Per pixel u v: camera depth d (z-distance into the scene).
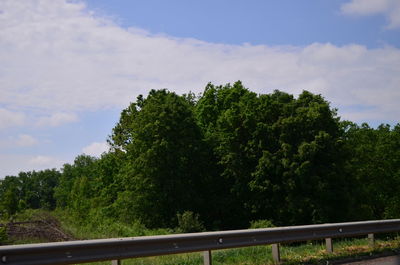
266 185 38.84
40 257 7.16
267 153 39.00
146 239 8.53
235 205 44.06
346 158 40.69
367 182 57.59
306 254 11.79
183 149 43.81
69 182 136.62
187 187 44.62
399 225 15.09
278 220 39.31
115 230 39.44
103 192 60.31
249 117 42.09
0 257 6.66
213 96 53.19
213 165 46.38
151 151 42.31
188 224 36.28
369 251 12.45
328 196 37.28
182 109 45.81
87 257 7.71
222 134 44.66
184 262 10.27
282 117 41.62
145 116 44.94
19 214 107.31
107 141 60.78
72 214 82.88
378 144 60.53
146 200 43.84
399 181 57.97
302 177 37.06
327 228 12.34
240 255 11.18
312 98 43.28
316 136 38.41
